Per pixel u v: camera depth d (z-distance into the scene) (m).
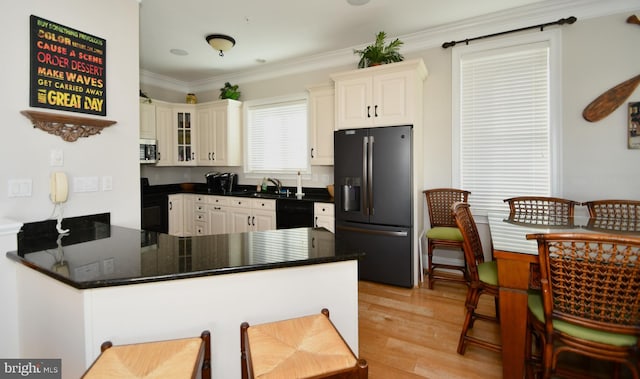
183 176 5.36
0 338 1.52
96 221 2.06
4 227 1.50
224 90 4.75
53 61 1.82
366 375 1.01
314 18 3.08
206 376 1.16
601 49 2.75
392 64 3.07
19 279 1.54
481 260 2.22
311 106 3.91
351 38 3.55
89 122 1.96
